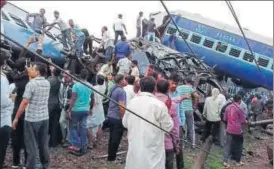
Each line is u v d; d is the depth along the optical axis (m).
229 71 21.98
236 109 11.16
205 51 22.30
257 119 18.94
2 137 6.97
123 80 10.23
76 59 13.95
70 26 14.98
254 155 13.00
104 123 12.46
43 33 14.18
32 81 7.65
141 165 6.12
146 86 6.37
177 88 11.27
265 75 21.09
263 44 21.39
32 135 7.76
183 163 9.73
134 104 6.30
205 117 13.28
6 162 8.88
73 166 9.22
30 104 7.71
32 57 12.34
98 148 11.01
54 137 10.30
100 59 15.66
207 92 15.37
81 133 9.95
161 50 17.89
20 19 14.77
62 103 10.17
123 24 20.31
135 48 17.08
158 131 6.19
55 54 14.19
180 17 22.89
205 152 8.72
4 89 6.80
